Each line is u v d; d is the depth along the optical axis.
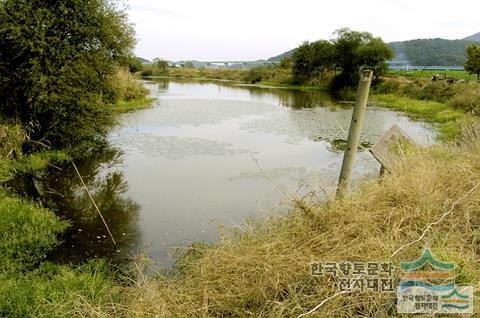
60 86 11.62
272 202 8.27
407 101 28.31
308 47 50.69
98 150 13.23
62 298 4.38
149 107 24.91
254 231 4.95
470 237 4.07
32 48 10.96
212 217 7.61
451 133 14.30
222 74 69.44
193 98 32.59
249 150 13.34
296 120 20.39
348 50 41.78
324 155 12.59
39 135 12.32
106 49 13.14
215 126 18.31
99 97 13.03
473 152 6.80
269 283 3.46
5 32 10.91
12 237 6.17
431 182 4.87
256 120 20.31
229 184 9.68
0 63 11.10
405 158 5.41
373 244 3.62
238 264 3.92
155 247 6.32
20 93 11.87
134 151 13.16
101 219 7.55
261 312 3.19
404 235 4.00
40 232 6.53
